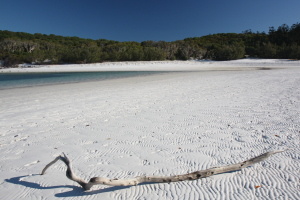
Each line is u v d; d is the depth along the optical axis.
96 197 2.92
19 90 15.37
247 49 74.19
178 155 4.04
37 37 91.75
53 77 26.81
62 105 9.19
